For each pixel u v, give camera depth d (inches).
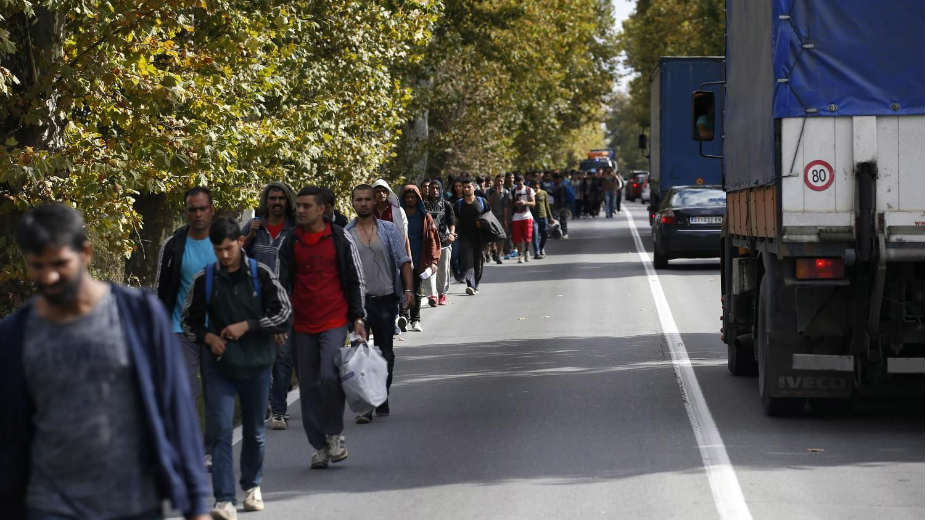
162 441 406.6
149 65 1304.1
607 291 2288.4
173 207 1646.2
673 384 1213.7
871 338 935.0
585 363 1380.4
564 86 5816.9
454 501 756.0
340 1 2134.6
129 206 1279.5
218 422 713.6
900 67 930.7
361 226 1054.4
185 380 418.9
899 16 932.0
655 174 3553.2
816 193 932.0
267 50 1822.1
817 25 935.7
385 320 1054.4
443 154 3978.8
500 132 4328.3
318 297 851.4
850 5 930.1
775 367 970.1
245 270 725.3
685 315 1872.5
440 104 3878.0
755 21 1070.4
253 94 1654.8
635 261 3056.1
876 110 930.1
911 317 939.3
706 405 1089.4
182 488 409.1
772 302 967.0
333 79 2166.6
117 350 405.1
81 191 1230.9
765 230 1008.9
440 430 998.4
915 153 927.7
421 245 1604.3
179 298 817.5
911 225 922.1
